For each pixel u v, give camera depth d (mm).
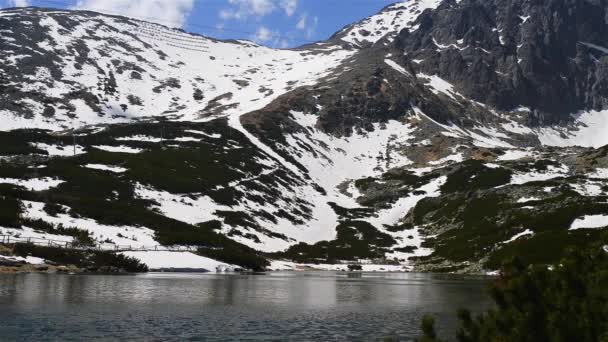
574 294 16547
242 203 164500
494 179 190125
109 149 188625
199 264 106562
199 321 44531
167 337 37625
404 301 61594
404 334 40375
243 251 126062
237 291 69250
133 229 116500
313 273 117750
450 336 38438
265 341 37250
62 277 75250
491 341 16266
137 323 42438
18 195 114312
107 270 90062
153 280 78938
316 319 47250
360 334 40281
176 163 178000
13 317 42875
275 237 151750
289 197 186500
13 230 93688
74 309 47656
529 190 166750
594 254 17531
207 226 139625
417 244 157625
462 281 94312
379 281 93875
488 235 139125
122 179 151250
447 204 180000
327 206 191125
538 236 117312
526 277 16828
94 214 116625
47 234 97250
